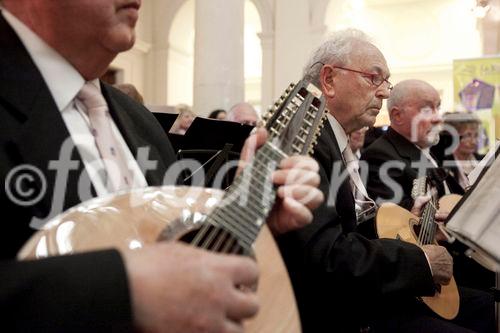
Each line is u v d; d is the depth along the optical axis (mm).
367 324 1750
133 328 611
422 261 1518
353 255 1442
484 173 1287
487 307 2408
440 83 12227
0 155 818
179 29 10781
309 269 1448
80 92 1006
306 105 1096
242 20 5969
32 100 889
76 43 952
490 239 1203
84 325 599
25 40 941
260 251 853
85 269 623
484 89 4566
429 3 12234
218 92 5809
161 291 615
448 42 12148
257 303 654
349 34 1991
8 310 595
